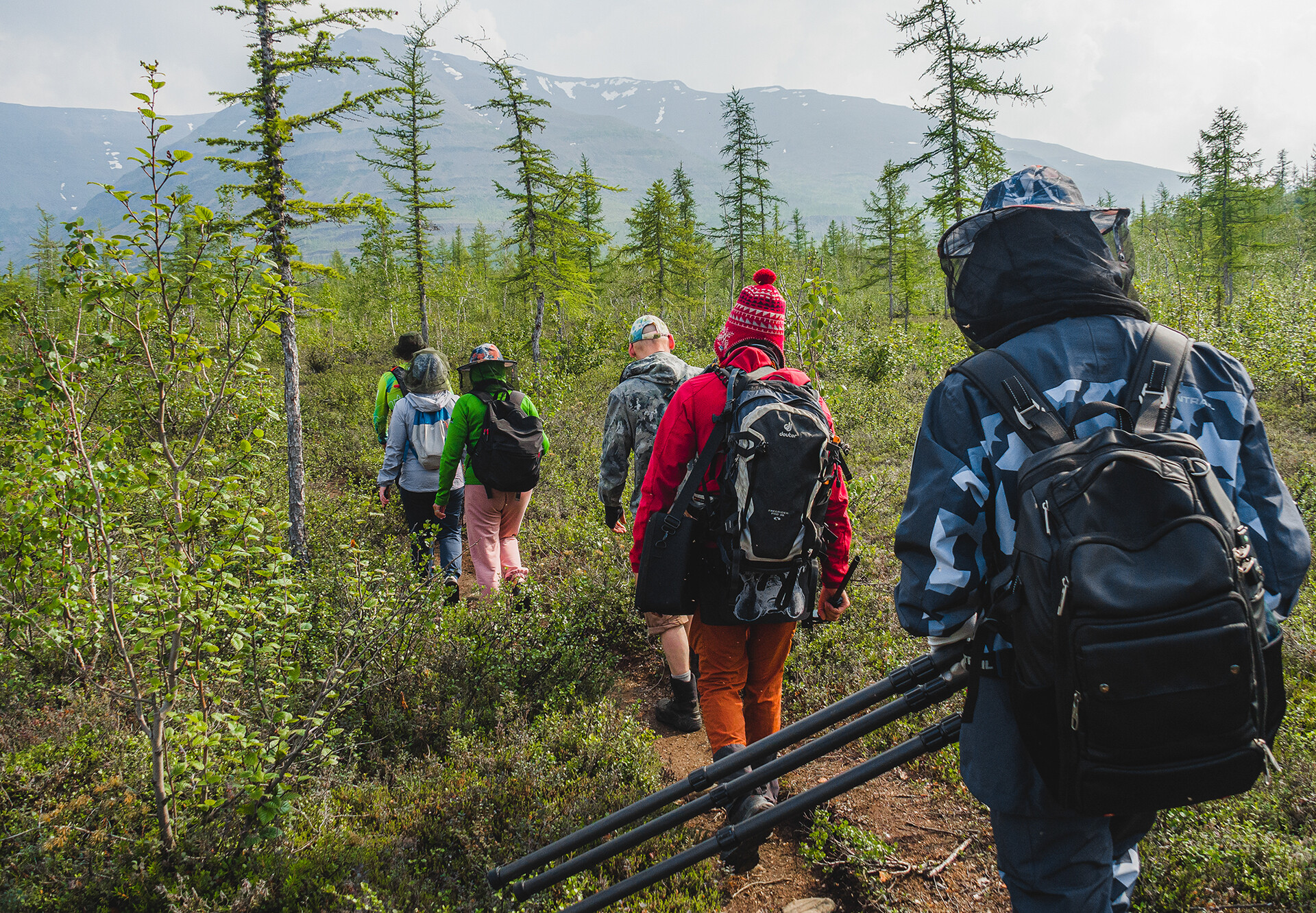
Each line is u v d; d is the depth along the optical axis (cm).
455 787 341
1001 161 2116
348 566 519
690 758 384
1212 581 141
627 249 4025
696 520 296
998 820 178
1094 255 186
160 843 288
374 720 391
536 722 395
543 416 1262
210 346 329
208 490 314
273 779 294
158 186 297
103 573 317
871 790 341
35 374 302
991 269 190
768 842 322
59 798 319
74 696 383
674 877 293
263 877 281
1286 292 1727
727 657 310
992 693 175
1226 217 3891
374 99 727
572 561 636
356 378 1752
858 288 4956
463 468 615
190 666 310
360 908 258
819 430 287
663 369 453
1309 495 604
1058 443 166
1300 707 350
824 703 407
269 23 683
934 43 2130
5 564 304
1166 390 169
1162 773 143
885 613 480
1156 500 149
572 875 259
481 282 5075
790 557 285
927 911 272
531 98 2331
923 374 1652
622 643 504
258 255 327
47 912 267
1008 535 171
